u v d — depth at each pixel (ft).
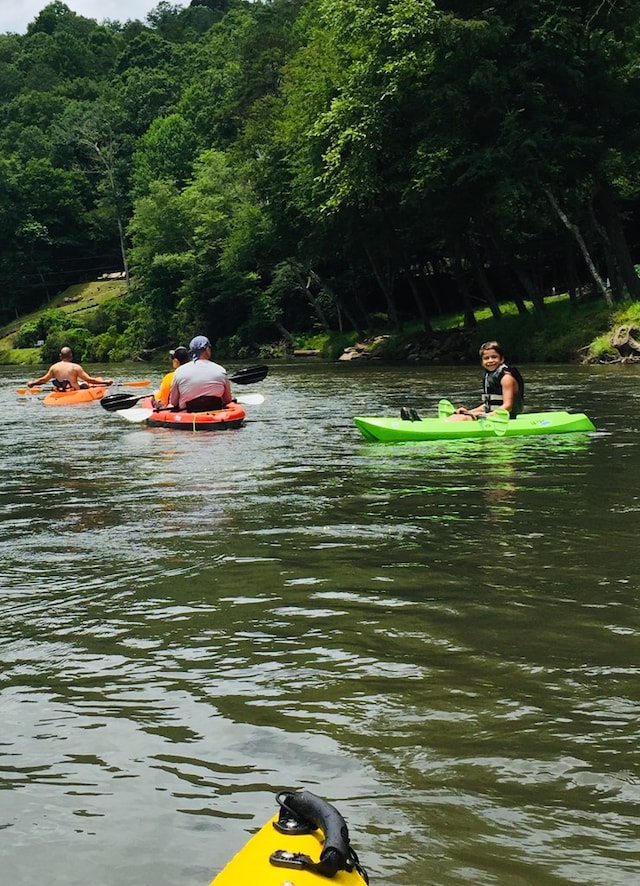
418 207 108.78
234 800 9.01
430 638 13.41
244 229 173.37
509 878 7.62
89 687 11.95
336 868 6.15
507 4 98.73
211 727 10.65
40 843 8.36
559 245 125.49
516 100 97.66
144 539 20.34
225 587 16.38
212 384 45.03
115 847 8.27
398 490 25.63
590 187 104.32
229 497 25.30
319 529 20.88
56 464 33.30
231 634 13.85
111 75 459.73
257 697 11.46
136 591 16.25
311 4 201.98
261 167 143.23
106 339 233.55
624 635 13.26
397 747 10.02
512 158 97.81
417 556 18.16
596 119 101.19
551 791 9.02
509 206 102.12
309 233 136.26
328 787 9.20
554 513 21.88
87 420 51.34
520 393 38.45
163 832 8.48
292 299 183.93
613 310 97.86
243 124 198.18
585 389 57.41
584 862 7.82
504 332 109.60
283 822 6.77
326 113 111.24
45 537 20.86
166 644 13.51
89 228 340.39
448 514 22.15
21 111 405.39
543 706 10.94
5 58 518.78
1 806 9.02
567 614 14.29
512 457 31.30
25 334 269.23
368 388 68.49
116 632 14.08
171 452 35.45
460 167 102.78
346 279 158.71
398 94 102.17
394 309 150.51
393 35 97.14
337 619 14.40
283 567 17.60
